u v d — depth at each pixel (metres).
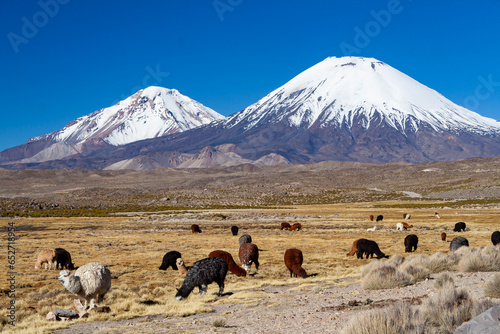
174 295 20.28
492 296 13.16
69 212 117.50
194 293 20.67
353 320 10.06
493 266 21.66
